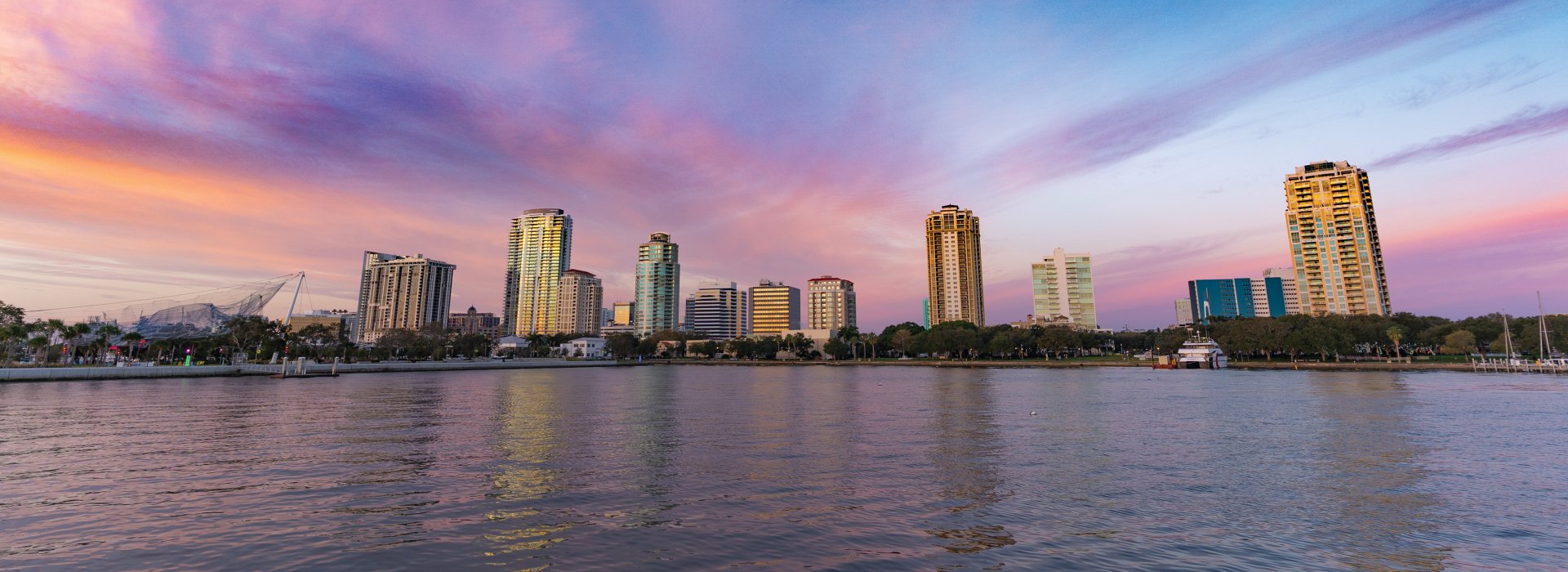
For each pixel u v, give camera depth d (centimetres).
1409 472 2878
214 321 15875
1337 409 5634
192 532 1909
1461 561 1755
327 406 6225
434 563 1670
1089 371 15500
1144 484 2644
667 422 4950
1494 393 7269
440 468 2945
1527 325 14338
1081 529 2011
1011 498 2403
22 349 13700
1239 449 3512
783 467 3011
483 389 9500
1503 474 2842
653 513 2170
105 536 1864
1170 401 6650
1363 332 15800
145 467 2916
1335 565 1711
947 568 1653
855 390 9100
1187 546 1852
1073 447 3603
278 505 2241
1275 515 2180
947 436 4050
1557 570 1691
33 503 2248
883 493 2480
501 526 2000
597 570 1625
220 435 4038
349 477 2730
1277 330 16250
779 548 1803
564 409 6112
